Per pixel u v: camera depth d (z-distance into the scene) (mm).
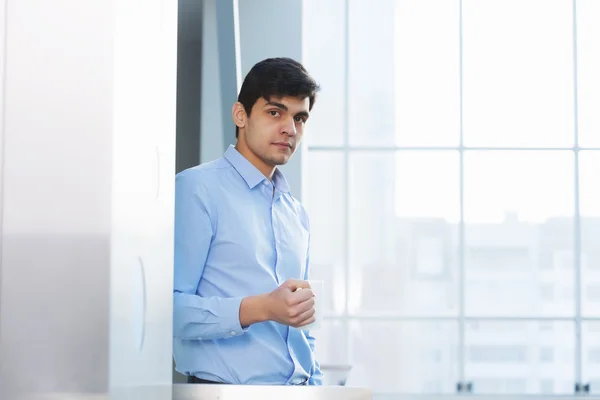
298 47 5207
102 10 838
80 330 841
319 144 8289
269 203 1885
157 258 1106
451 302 8172
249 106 1843
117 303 867
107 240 839
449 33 8273
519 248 8180
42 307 844
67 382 842
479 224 8195
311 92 1837
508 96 8234
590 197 8172
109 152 838
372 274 8227
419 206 8234
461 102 8242
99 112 838
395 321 8172
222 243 1798
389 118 8273
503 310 8156
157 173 1099
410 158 8250
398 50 8273
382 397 8062
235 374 1742
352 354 8180
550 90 8227
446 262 8195
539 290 8156
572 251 8148
